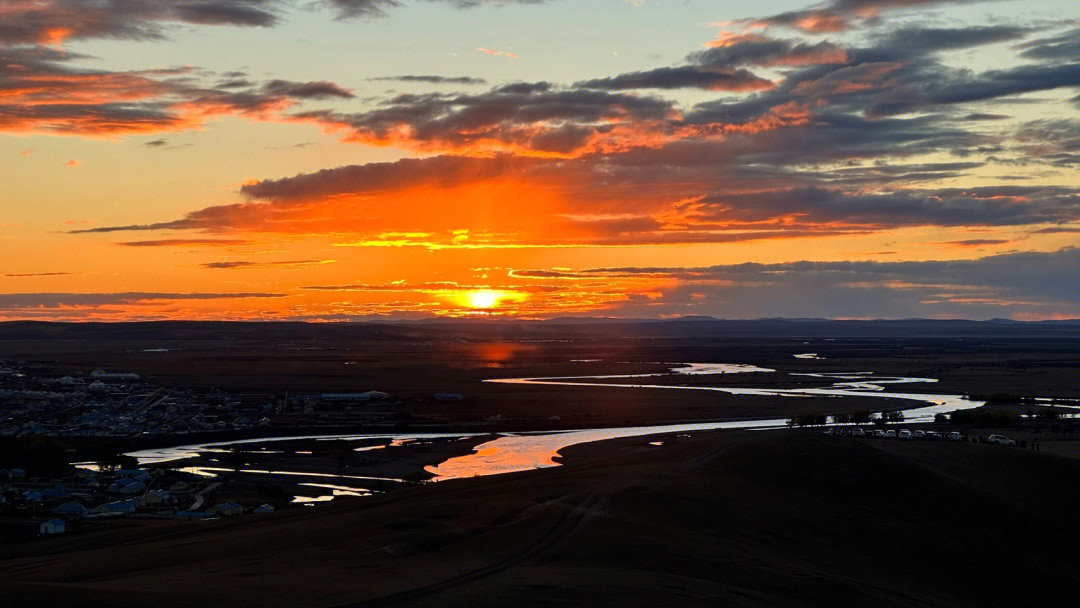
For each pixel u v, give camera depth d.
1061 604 77.38
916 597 70.88
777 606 62.19
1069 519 94.06
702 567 67.69
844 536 80.94
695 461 99.88
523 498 86.12
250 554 74.75
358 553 71.44
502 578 62.28
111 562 77.88
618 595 59.47
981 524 89.06
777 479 92.69
